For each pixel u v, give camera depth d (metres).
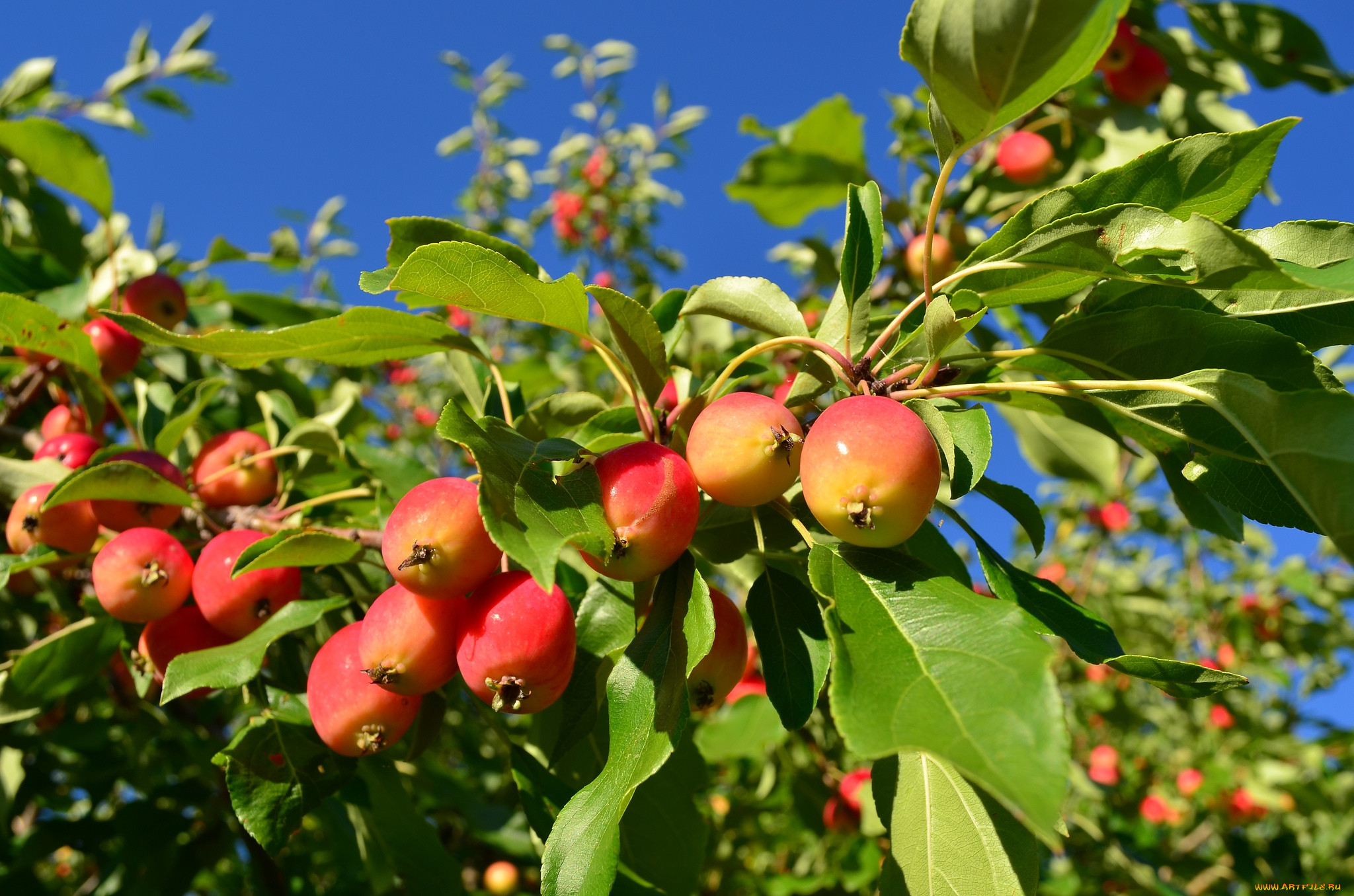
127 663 0.36
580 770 0.36
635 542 0.25
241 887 0.71
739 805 0.76
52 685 0.38
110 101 0.82
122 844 0.48
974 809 0.29
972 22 0.23
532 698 0.27
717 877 0.72
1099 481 0.54
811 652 0.26
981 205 0.58
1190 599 1.22
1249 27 0.59
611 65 1.45
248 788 0.30
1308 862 1.00
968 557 0.91
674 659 0.26
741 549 0.31
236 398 0.58
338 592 0.38
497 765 0.66
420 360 1.23
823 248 0.66
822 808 0.63
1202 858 0.88
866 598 0.24
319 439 0.40
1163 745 1.22
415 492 0.27
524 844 0.53
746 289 0.31
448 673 0.28
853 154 0.62
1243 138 0.26
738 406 0.27
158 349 0.55
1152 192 0.27
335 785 0.31
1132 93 0.59
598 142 1.44
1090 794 0.70
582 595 0.32
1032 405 0.33
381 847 0.43
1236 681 0.26
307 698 0.31
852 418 0.25
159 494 0.35
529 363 0.68
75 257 0.60
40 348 0.39
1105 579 1.18
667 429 0.30
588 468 0.26
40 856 0.51
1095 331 0.29
